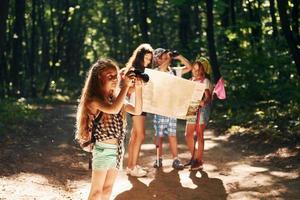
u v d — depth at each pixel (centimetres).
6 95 2541
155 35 4369
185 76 2386
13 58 2633
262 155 1064
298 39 1839
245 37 2252
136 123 854
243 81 1991
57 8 3878
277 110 1603
